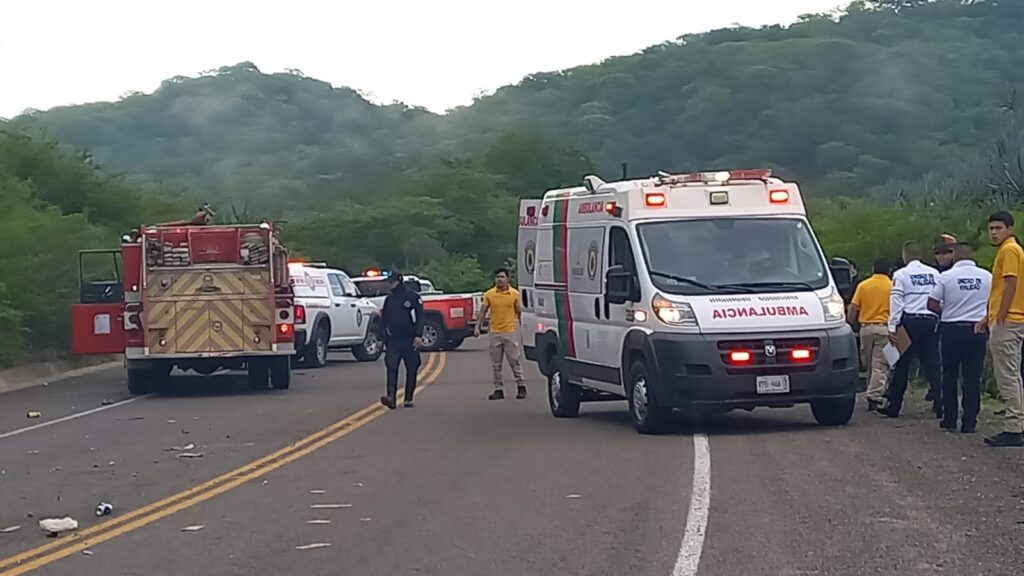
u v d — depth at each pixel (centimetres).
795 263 1611
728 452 1404
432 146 11331
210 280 2438
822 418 1617
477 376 2728
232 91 13675
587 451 1455
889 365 1694
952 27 8125
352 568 918
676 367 1520
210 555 977
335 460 1462
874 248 2723
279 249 2462
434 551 962
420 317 2062
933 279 1641
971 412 1515
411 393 2080
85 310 2489
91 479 1396
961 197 2886
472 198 7894
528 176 8325
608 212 1684
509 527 1039
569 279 1817
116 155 12244
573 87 10400
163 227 2438
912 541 949
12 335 2948
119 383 2838
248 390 2519
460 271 6912
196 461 1507
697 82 7944
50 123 12644
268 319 2448
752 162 6612
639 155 7800
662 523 1031
